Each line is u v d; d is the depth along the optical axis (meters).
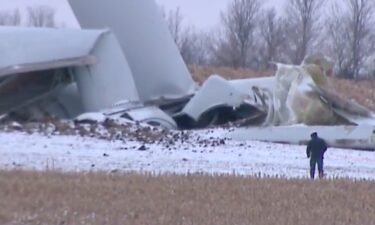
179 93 124.44
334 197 51.00
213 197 48.25
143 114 112.06
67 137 94.25
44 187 49.47
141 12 122.19
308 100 112.88
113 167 70.62
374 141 102.56
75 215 39.44
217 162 80.44
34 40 111.31
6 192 47.00
